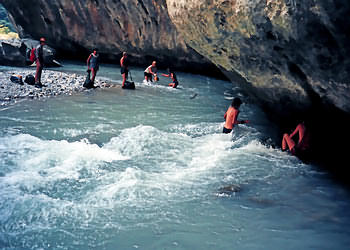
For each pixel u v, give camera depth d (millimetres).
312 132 7332
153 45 20000
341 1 4320
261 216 4617
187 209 4762
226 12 6578
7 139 7094
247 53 7012
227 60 7840
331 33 4809
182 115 10430
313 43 5250
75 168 5996
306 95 6715
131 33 20141
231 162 6750
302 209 4859
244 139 8242
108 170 6031
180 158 6836
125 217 4488
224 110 11422
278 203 5035
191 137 8266
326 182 5891
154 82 16562
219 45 7555
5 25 53656
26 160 6133
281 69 6613
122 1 19016
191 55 19516
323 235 4164
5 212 4465
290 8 5230
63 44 22594
